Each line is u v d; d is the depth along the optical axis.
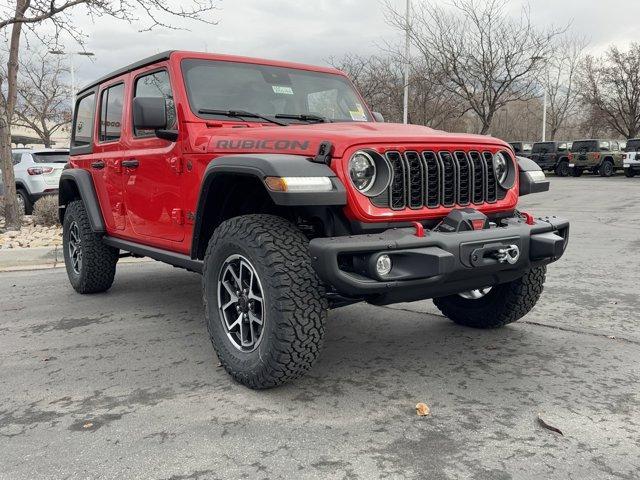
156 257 4.43
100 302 5.52
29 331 4.59
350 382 3.41
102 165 5.20
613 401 3.09
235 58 4.43
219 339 3.47
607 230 9.86
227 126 3.94
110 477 2.42
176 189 4.02
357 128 3.45
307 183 2.89
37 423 2.94
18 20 9.53
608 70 35.50
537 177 3.89
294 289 2.99
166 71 4.25
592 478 2.36
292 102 4.44
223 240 3.31
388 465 2.47
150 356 3.95
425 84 18.17
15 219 10.21
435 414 2.96
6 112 10.01
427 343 4.12
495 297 4.21
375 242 2.90
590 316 4.71
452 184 3.38
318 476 2.40
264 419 2.93
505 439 2.69
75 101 6.17
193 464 2.51
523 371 3.54
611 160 27.86
